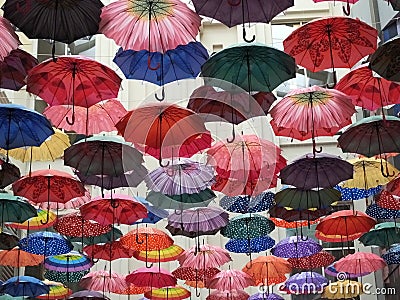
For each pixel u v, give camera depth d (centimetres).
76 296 823
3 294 918
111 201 648
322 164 620
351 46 539
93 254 830
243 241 830
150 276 822
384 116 580
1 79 553
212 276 831
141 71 569
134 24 511
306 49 543
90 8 476
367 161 703
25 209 706
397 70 494
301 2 1283
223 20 468
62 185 668
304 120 573
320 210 738
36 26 472
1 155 793
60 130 722
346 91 587
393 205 722
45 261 889
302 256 818
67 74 520
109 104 620
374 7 976
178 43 512
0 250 827
